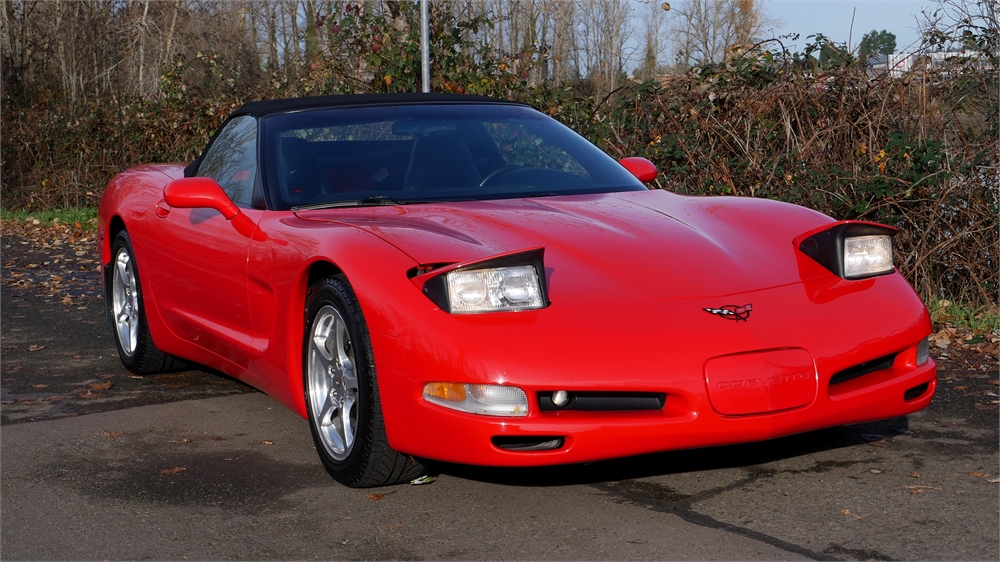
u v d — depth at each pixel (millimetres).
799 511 2744
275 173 3738
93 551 2623
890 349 2859
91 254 10148
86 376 4824
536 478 3059
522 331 2619
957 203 5754
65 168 14773
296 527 2744
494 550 2531
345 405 3053
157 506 2957
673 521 2689
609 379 2566
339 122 3971
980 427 3521
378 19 10211
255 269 3494
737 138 6691
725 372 2629
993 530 2576
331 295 3023
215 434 3736
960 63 6277
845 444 3338
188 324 4191
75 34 24359
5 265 9398
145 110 13953
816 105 6574
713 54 8086
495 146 3955
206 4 28922
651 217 3324
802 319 2787
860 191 5895
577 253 2951
